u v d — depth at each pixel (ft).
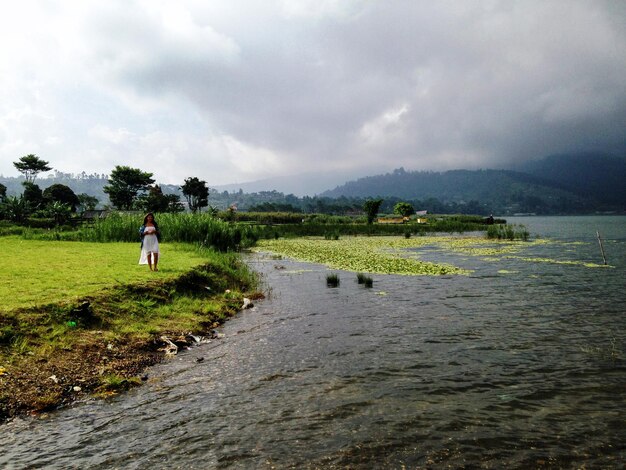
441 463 16.02
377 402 21.44
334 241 155.43
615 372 25.18
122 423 19.40
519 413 20.16
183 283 45.73
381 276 66.59
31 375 23.17
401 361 27.53
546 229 255.50
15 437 18.02
